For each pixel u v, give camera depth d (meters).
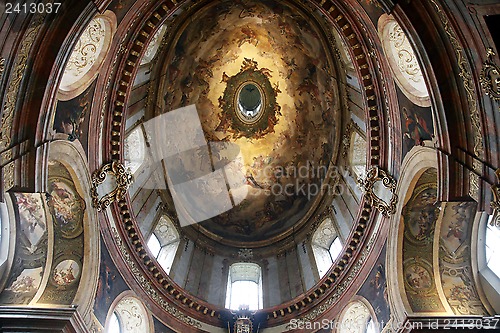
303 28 25.00
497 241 16.03
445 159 13.13
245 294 24.41
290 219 27.58
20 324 13.96
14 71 12.31
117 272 18.83
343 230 23.30
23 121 12.94
